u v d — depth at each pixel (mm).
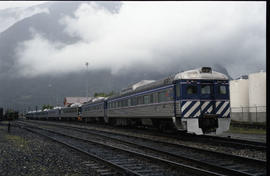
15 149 12133
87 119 40469
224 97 15148
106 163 8719
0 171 7910
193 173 7359
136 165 8672
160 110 16828
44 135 19297
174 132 17156
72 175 7453
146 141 15000
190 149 11398
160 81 17156
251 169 7914
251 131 20281
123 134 18922
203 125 14555
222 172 7531
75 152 11422
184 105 14352
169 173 7539
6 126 31469
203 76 14930
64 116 53531
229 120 15109
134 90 21562
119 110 25328
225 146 12312
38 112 78812
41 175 7461
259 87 29672
